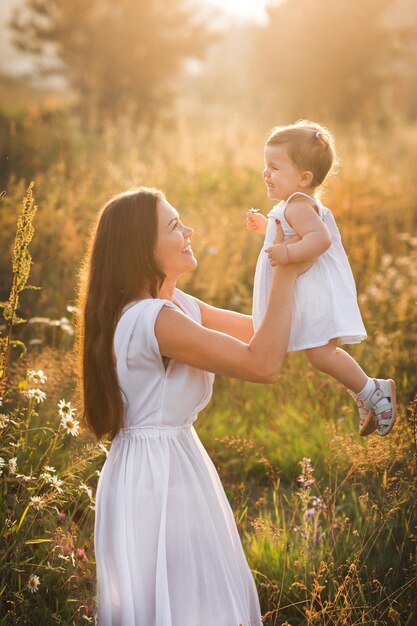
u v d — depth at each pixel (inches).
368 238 329.4
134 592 97.3
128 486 99.3
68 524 122.2
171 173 415.8
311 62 1048.8
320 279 105.7
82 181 367.9
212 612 98.7
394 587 128.0
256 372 97.7
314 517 141.9
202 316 116.4
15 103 701.9
